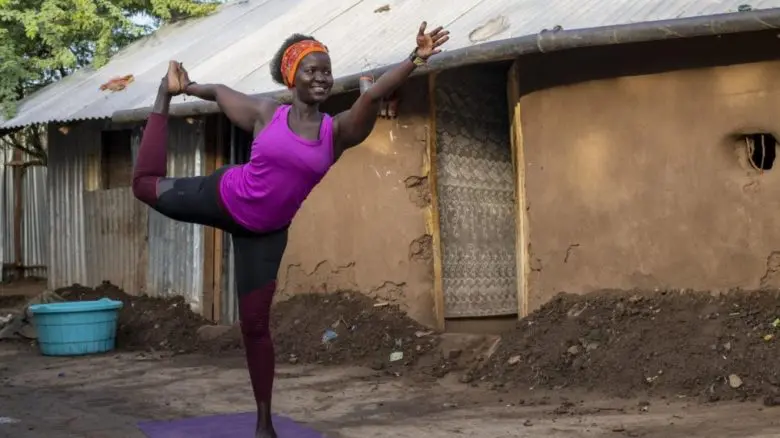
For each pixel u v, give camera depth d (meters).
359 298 8.48
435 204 8.23
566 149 7.31
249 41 10.74
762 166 6.57
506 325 8.83
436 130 8.39
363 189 8.54
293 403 6.27
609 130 7.08
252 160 3.97
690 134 6.73
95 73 12.35
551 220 7.39
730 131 6.57
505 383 6.61
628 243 6.98
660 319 6.55
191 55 11.16
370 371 7.43
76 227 11.75
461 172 8.59
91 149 11.55
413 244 8.23
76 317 9.05
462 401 6.18
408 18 9.04
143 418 5.85
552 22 7.00
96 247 11.45
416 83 8.24
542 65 7.45
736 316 6.29
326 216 8.83
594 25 6.62
